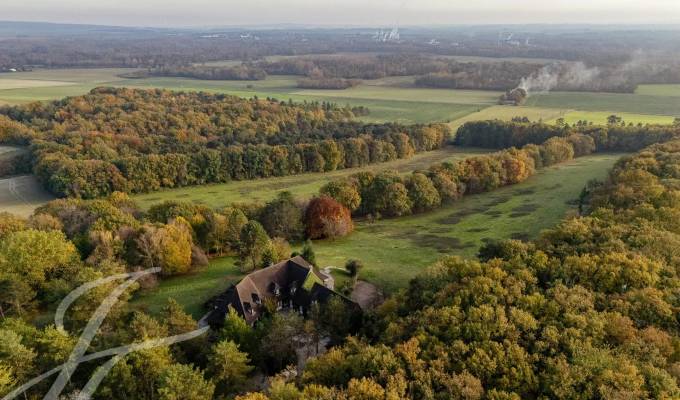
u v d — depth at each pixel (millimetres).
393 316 53938
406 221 107375
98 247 73812
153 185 133250
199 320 65125
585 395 36406
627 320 43406
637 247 58531
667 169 95375
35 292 66312
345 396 37250
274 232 93688
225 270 81188
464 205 115438
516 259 57500
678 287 49156
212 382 47594
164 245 77250
